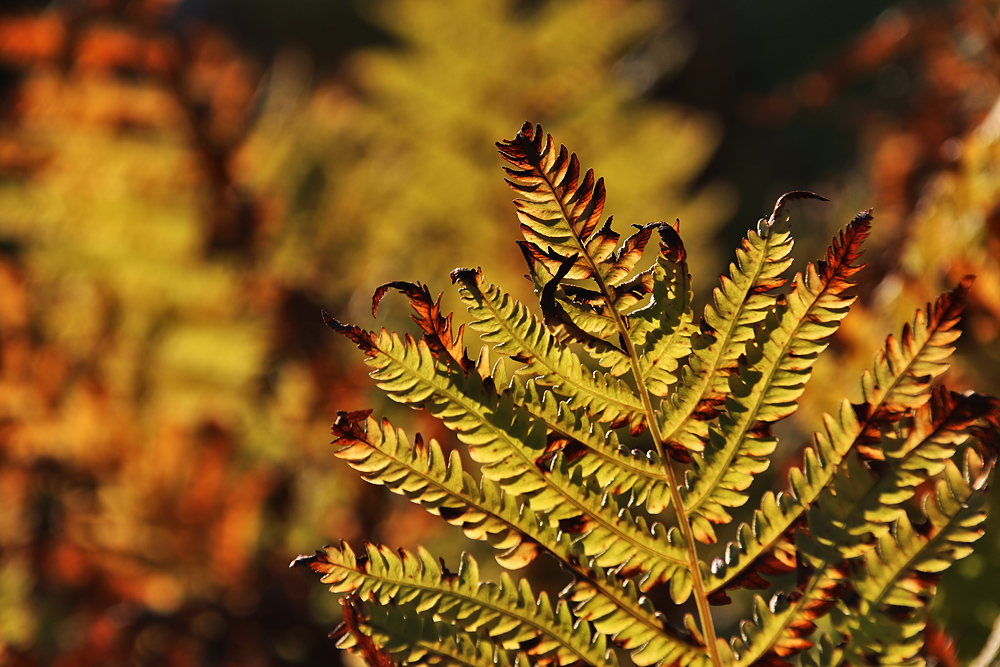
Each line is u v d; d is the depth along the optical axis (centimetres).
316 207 354
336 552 95
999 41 154
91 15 331
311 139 388
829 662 95
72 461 297
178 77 338
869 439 95
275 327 324
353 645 95
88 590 263
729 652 95
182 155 346
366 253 353
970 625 103
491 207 428
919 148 193
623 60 590
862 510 95
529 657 96
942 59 197
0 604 240
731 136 956
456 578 95
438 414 95
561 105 461
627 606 96
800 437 144
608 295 95
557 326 95
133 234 333
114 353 321
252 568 259
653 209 430
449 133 452
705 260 418
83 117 336
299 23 998
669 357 95
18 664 224
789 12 1068
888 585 94
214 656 236
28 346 307
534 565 244
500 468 95
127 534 273
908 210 183
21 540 270
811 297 94
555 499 95
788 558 95
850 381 128
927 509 94
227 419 311
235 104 359
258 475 274
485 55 459
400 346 94
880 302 134
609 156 441
